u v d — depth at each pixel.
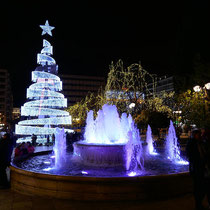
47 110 27.36
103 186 5.43
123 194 5.41
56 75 30.02
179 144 16.38
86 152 8.41
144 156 10.44
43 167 8.42
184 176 5.82
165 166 8.46
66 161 9.49
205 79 24.03
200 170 4.90
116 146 7.95
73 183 5.60
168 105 27.42
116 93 39.94
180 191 5.78
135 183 5.44
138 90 39.75
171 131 15.18
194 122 17.72
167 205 5.18
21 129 25.55
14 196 6.04
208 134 5.14
